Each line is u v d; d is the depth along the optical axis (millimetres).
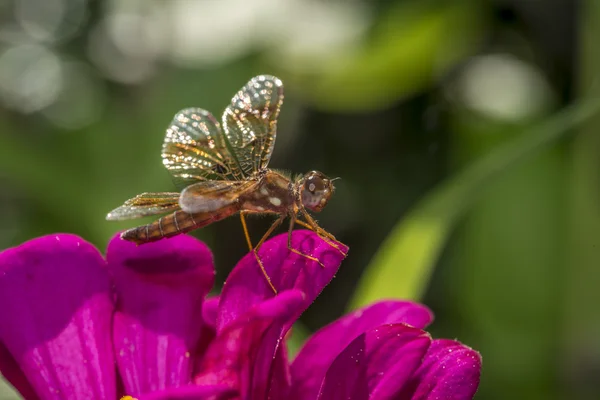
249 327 250
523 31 473
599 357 404
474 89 481
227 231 507
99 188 433
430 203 315
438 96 493
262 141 266
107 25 539
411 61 468
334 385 254
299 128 529
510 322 426
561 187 415
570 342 409
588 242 398
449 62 483
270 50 478
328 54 470
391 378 254
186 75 476
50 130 451
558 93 467
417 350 254
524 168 418
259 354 252
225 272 509
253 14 488
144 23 512
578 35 410
